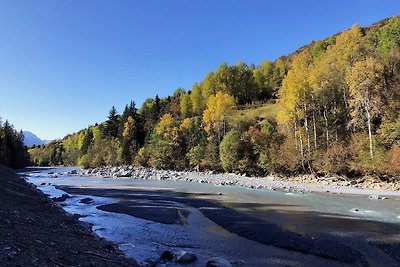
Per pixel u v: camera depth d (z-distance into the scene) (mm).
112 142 127562
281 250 15188
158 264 12883
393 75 52156
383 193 35344
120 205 29516
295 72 63781
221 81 121062
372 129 50031
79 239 13930
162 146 94812
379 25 121062
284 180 54625
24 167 131000
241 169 68562
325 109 59000
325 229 18984
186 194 37750
